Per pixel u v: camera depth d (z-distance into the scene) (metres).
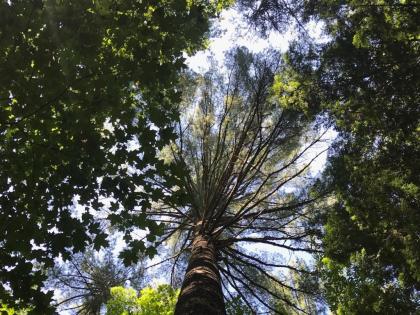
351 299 5.97
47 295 4.25
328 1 8.56
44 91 3.95
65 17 3.86
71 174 4.24
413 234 5.84
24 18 3.73
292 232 8.59
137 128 4.53
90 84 4.06
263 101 8.29
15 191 4.25
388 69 6.71
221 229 6.46
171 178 4.68
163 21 4.30
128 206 4.53
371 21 6.68
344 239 6.60
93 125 4.35
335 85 7.62
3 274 4.17
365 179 6.66
